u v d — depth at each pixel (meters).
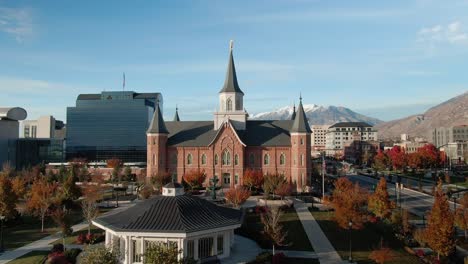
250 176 97.12
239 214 52.59
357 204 60.31
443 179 132.12
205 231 44.41
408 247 53.38
